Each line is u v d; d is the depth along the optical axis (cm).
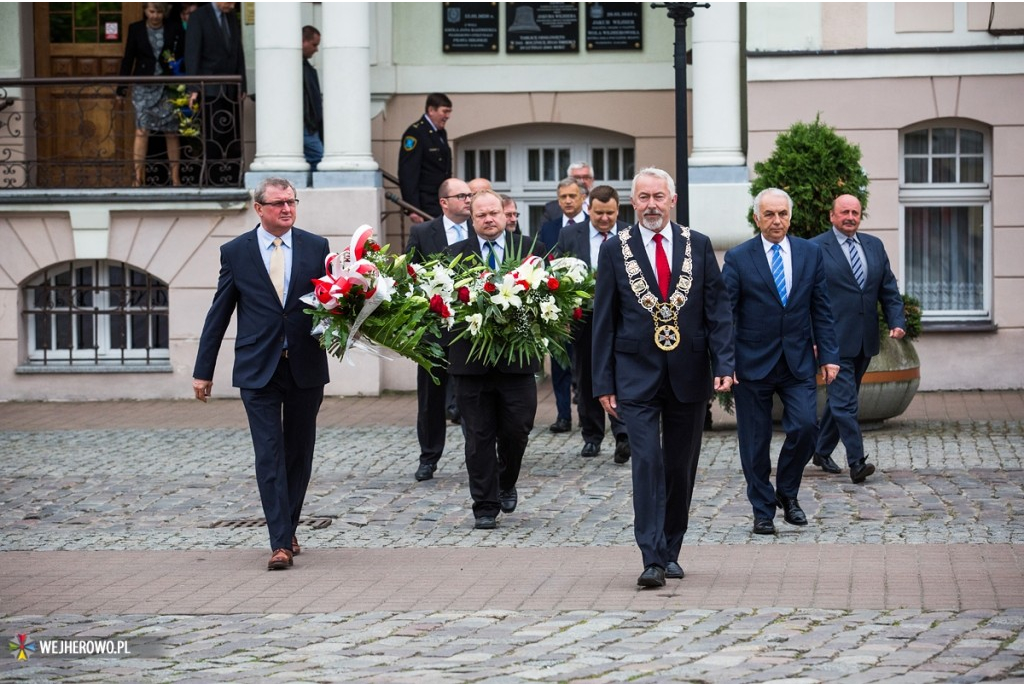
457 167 2230
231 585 979
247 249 1043
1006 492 1248
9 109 2100
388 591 950
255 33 2006
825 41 1936
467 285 1104
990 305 1970
